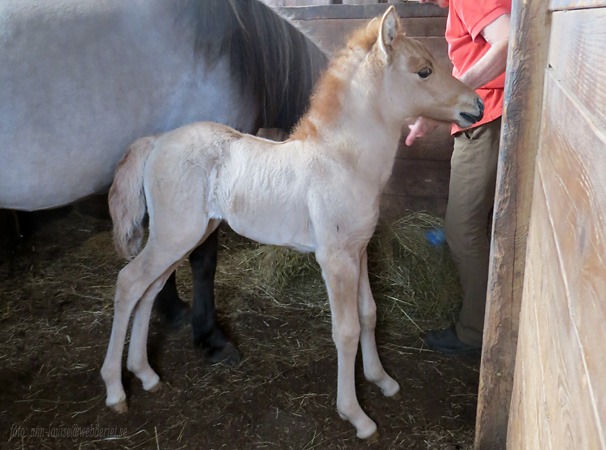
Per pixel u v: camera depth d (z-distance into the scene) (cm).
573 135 70
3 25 163
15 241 316
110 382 188
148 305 193
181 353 223
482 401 139
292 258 276
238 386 203
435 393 200
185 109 197
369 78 159
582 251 60
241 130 217
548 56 106
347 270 167
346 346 171
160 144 176
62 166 179
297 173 165
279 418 188
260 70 213
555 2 96
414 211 310
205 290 215
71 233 340
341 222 164
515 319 128
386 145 167
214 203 178
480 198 203
